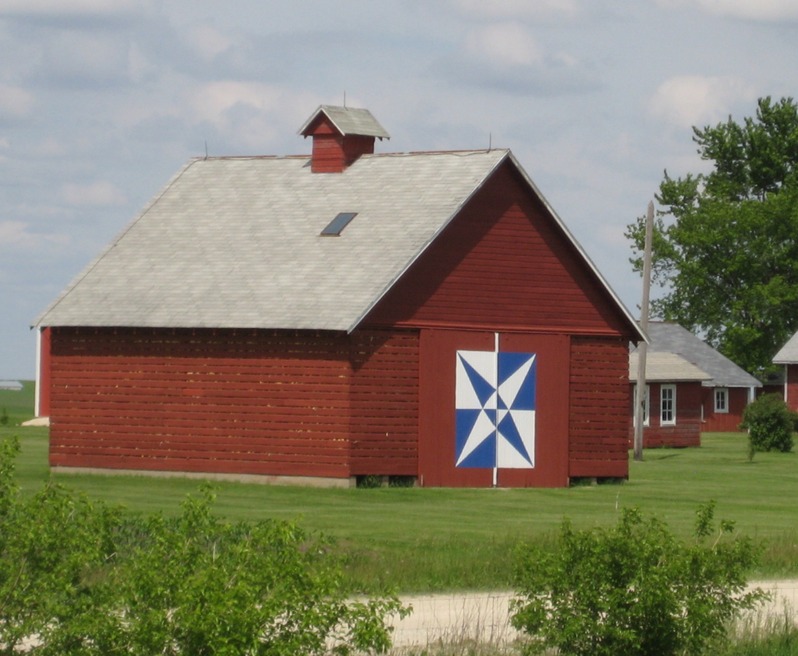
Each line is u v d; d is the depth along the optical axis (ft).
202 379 199.21
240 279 202.90
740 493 198.18
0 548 71.77
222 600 67.10
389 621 95.14
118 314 203.62
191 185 227.20
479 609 96.84
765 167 529.04
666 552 84.33
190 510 71.77
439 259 197.77
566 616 82.89
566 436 206.69
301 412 193.06
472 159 206.49
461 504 175.11
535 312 205.05
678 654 83.56
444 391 197.26
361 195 211.00
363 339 191.72
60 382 208.95
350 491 185.88
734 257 494.59
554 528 147.84
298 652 69.46
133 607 68.54
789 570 124.06
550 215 205.05
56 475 203.62
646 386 330.54
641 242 508.94
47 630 69.51
